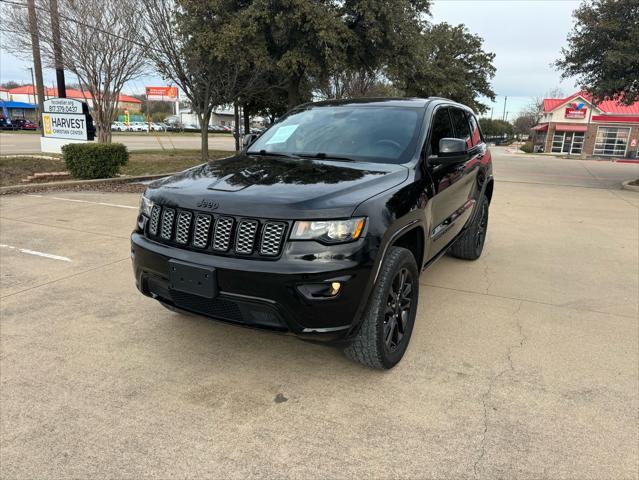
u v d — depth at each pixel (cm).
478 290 474
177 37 1544
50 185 1053
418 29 1923
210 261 264
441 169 380
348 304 259
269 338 359
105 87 1542
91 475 220
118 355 329
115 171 1208
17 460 229
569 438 251
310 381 302
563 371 319
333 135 385
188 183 306
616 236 742
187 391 289
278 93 2173
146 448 239
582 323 399
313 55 1630
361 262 258
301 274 248
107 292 443
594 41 1519
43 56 1509
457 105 487
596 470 228
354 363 326
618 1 1446
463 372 315
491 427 259
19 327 368
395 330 316
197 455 234
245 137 440
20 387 288
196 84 1725
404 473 225
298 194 268
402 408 275
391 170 324
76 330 365
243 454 236
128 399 279
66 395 282
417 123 377
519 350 348
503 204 1062
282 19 1495
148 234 306
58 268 507
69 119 1480
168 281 286
